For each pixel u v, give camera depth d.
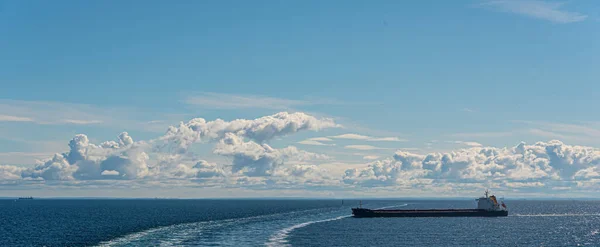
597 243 130.12
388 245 117.44
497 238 135.88
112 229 164.38
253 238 129.38
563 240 135.75
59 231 158.75
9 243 125.50
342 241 123.75
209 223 188.62
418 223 186.12
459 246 117.38
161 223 191.50
